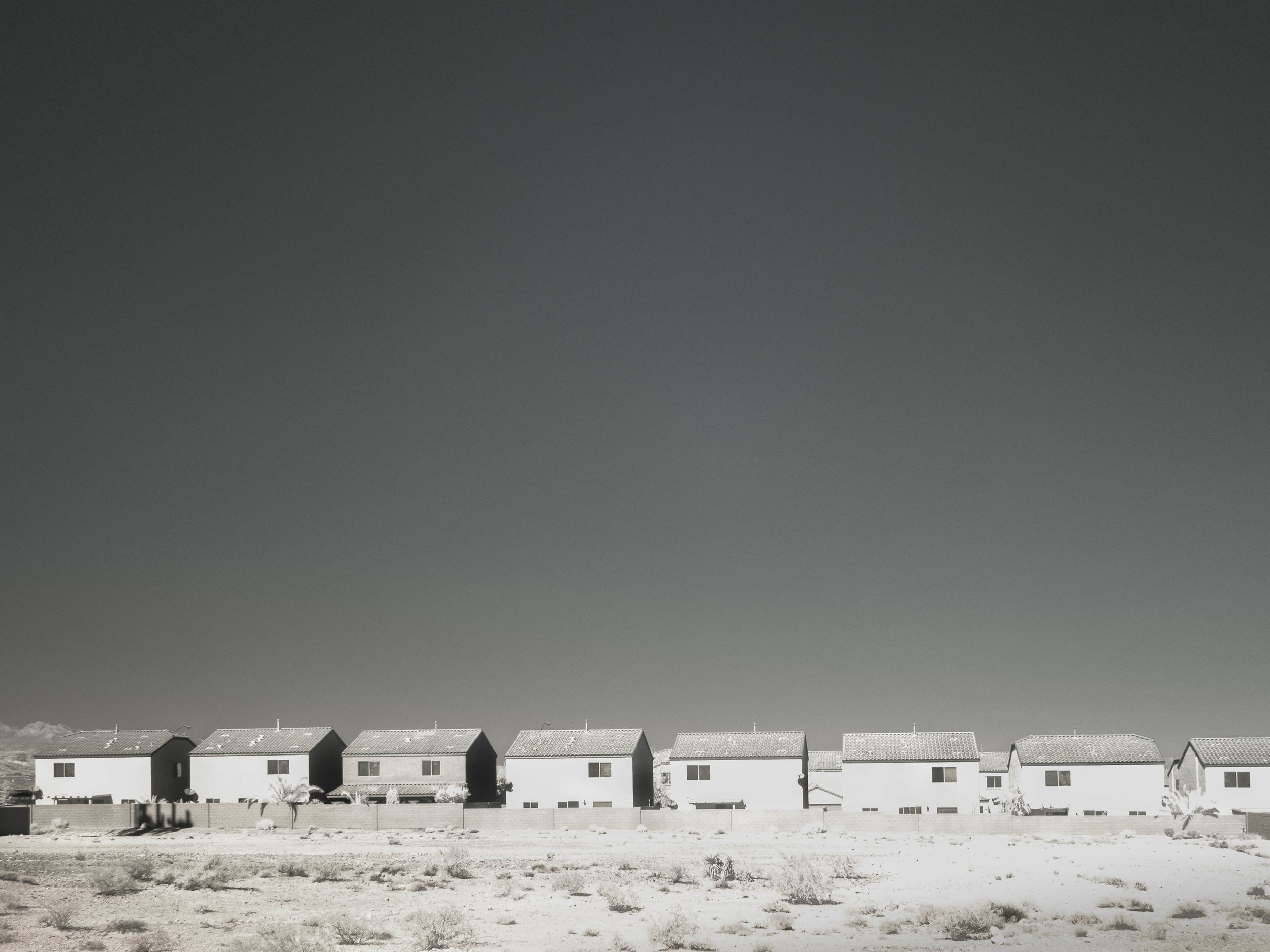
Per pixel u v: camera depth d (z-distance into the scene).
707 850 79.00
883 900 52.97
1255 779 104.12
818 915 48.41
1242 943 40.75
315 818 99.88
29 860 68.69
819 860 71.25
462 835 93.00
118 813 101.75
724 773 110.25
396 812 99.56
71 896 52.47
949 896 54.34
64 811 102.25
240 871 62.84
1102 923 45.12
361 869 65.12
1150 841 85.31
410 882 59.75
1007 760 126.25
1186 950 39.53
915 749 106.69
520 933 44.44
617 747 110.38
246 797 111.50
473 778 115.62
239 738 115.50
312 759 112.50
